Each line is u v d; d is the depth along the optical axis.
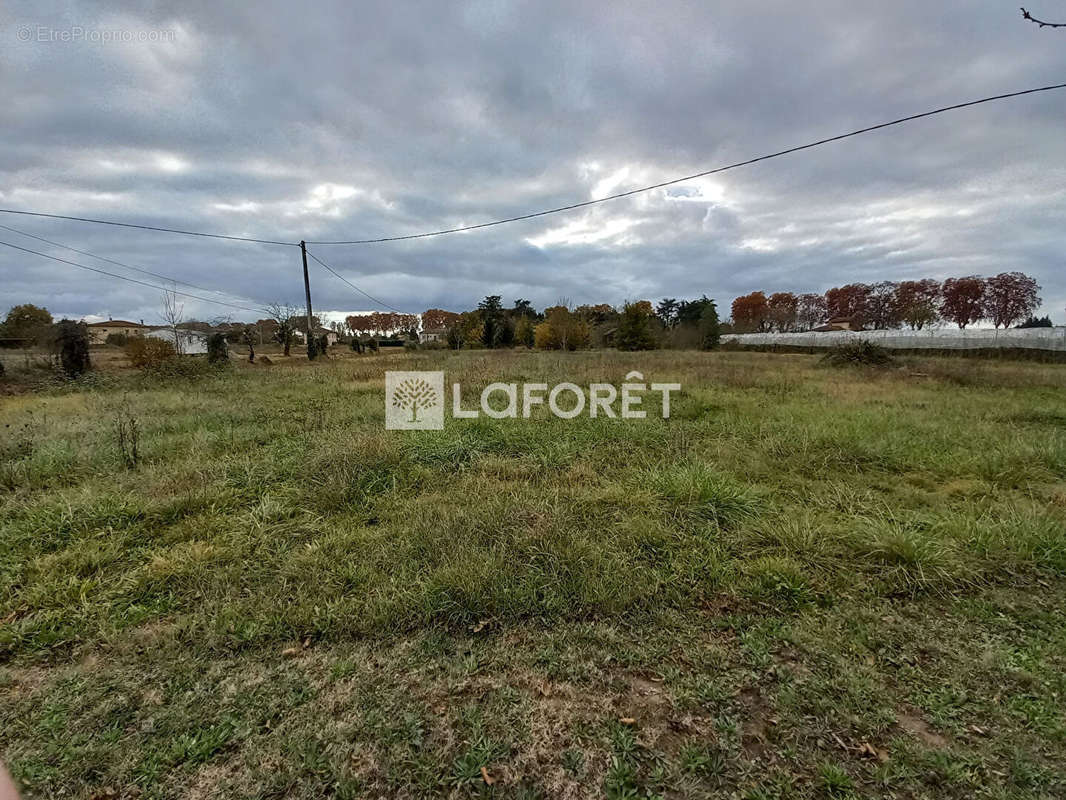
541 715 1.68
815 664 1.92
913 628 2.14
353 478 3.95
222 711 1.71
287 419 6.46
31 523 3.16
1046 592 2.41
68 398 8.37
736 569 2.63
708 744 1.56
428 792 1.41
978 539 2.82
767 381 9.91
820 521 3.16
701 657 1.97
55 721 1.68
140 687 1.84
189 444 5.05
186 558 2.75
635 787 1.41
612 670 1.90
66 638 2.12
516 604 2.28
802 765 1.48
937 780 1.42
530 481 4.07
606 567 2.58
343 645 2.06
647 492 3.63
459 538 2.88
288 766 1.49
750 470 4.24
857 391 8.53
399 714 1.69
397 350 33.19
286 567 2.67
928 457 4.50
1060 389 8.86
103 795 1.41
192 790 1.42
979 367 13.07
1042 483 3.96
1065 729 1.58
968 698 1.73
